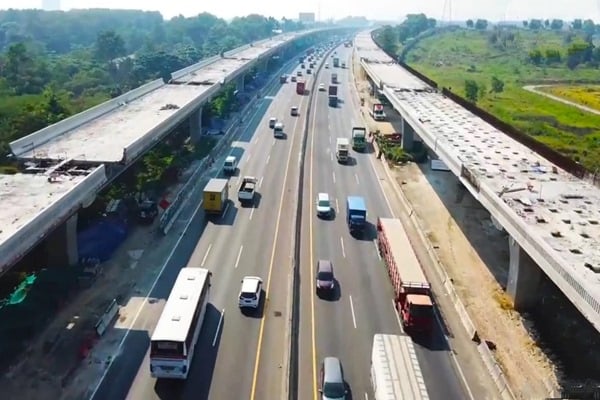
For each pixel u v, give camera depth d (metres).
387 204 70.06
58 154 53.88
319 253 55.91
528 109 123.88
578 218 44.88
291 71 189.62
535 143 63.41
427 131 71.44
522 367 40.19
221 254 54.75
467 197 73.00
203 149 88.50
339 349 40.97
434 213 67.31
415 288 44.31
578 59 191.62
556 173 56.00
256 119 113.94
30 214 40.22
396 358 35.59
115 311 43.97
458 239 60.41
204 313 43.44
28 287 44.75
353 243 58.56
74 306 45.06
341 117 118.62
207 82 105.69
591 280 34.25
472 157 60.16
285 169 82.25
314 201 69.75
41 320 41.91
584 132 105.94
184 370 36.06
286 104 130.25
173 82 104.75
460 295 49.19
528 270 46.22
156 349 35.78
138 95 88.31
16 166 62.78
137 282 49.19
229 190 72.25
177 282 42.81
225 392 36.12
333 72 188.88
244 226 61.53
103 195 60.75
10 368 37.53
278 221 63.28
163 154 78.44
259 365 38.91
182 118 77.12
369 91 149.50
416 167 85.00
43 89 116.81
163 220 59.06
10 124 79.81
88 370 37.78
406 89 105.06
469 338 43.34
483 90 140.75
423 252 57.09
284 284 49.66
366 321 44.62
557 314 46.72
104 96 117.75
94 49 172.62
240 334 42.25
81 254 51.66
